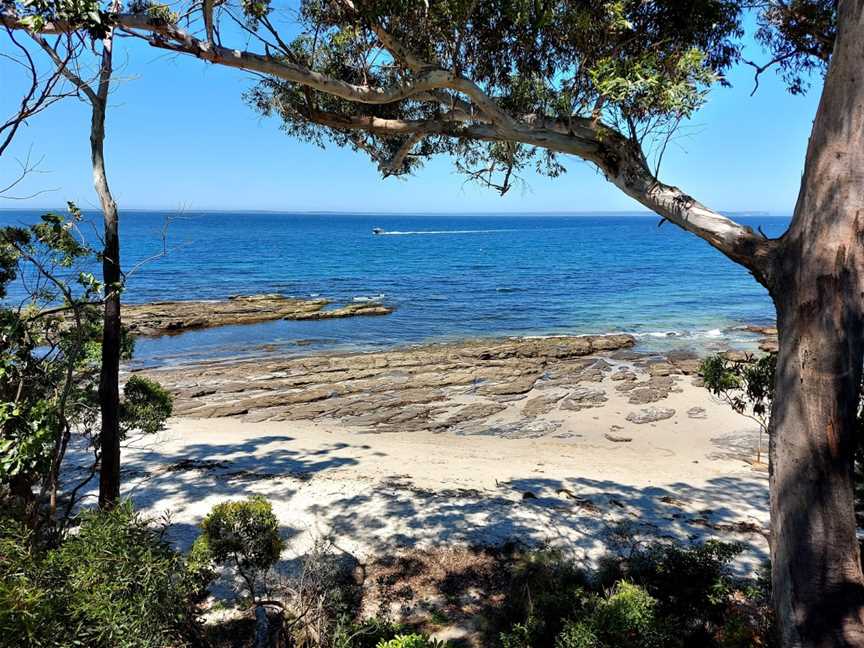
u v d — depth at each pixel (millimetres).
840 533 4203
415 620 7246
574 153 6434
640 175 5898
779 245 4715
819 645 4129
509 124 6480
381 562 8672
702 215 5402
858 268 4219
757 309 39750
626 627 5617
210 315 35000
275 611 6766
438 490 11641
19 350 6770
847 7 4230
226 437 15938
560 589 7191
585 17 6180
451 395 20891
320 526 9766
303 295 45656
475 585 8070
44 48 5402
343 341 29875
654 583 6801
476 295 46281
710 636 6277
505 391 20938
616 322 35094
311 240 116000
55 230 6867
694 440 16766
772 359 6496
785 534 4391
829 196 4281
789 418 4418
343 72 7906
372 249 95062
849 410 4254
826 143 4328
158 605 4387
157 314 34875
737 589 7422
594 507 10938
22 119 4855
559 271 64000
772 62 7770
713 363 7387
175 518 9844
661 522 10352
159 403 10398
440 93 7688
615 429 17672
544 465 14117
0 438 5387
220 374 23188
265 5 6480
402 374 23219
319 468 13055
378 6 6309
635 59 5859
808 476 4277
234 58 6152
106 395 6695
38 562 4492
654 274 61250
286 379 22641
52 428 5801
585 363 24812
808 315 4344
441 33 6863
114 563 4395
